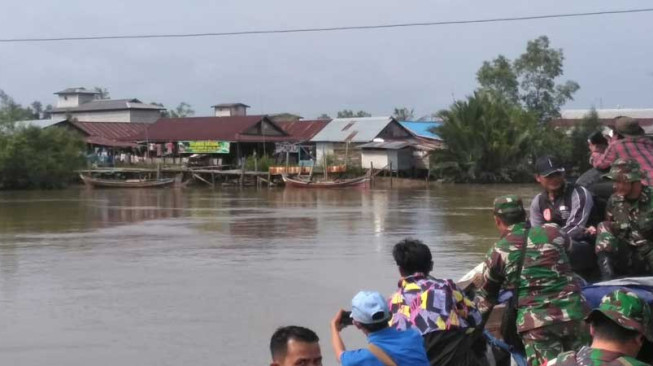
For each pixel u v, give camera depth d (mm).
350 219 34531
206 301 16047
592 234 6777
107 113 90500
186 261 21828
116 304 15859
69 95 101312
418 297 5523
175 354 12055
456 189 58375
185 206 43438
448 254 22750
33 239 27516
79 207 42781
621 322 3779
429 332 5422
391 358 4820
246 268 20438
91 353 12180
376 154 67688
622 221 6301
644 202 6227
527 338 5520
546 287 5461
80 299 16453
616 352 3807
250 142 71562
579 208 6801
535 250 5512
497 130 64125
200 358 11812
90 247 25141
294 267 20516
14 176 59594
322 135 72688
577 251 6711
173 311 15117
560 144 66938
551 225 5695
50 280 18875
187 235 28453
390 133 71688
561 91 86812
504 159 64438
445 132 65438
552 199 6953
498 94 80562
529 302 5496
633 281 6031
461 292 5691
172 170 67000
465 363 5457
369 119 73938
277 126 73188
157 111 91312
